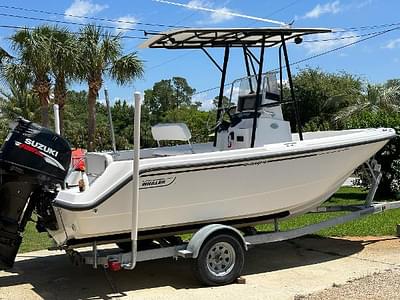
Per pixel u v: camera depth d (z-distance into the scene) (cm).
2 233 640
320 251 845
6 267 649
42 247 932
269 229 993
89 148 2058
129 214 650
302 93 3622
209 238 660
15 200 644
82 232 640
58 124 789
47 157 646
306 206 808
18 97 2755
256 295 620
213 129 882
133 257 632
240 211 728
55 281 711
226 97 874
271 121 802
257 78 782
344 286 626
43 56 1855
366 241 902
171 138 767
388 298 568
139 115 601
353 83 3653
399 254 802
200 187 677
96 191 625
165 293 641
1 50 1912
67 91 2025
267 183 725
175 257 680
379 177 901
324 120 3438
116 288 671
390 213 1184
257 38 819
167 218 677
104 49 1972
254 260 801
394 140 1479
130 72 2019
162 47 840
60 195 643
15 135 641
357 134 805
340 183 827
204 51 859
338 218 832
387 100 2480
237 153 689
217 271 669
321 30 780
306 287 649
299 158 736
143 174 636
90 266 786
